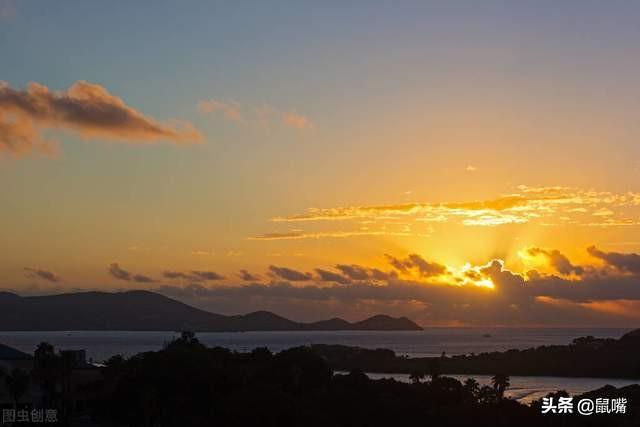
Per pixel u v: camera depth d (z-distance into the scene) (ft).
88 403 536.01
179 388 507.30
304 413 472.85
